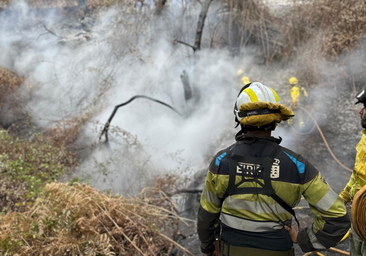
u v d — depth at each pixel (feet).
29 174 23.00
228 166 6.18
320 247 5.96
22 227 12.80
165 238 14.10
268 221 6.02
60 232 12.20
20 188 19.44
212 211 6.49
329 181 19.24
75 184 14.80
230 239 6.30
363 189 6.00
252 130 6.30
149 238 13.44
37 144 27.45
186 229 15.96
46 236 12.64
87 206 12.94
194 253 13.48
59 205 12.98
